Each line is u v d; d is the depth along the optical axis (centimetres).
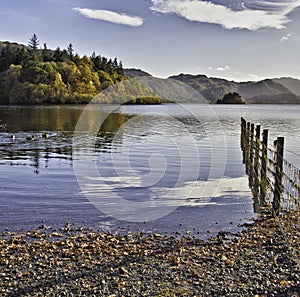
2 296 468
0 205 862
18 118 3778
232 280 513
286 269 545
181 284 502
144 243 656
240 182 1155
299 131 2944
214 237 688
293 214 805
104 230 721
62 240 664
